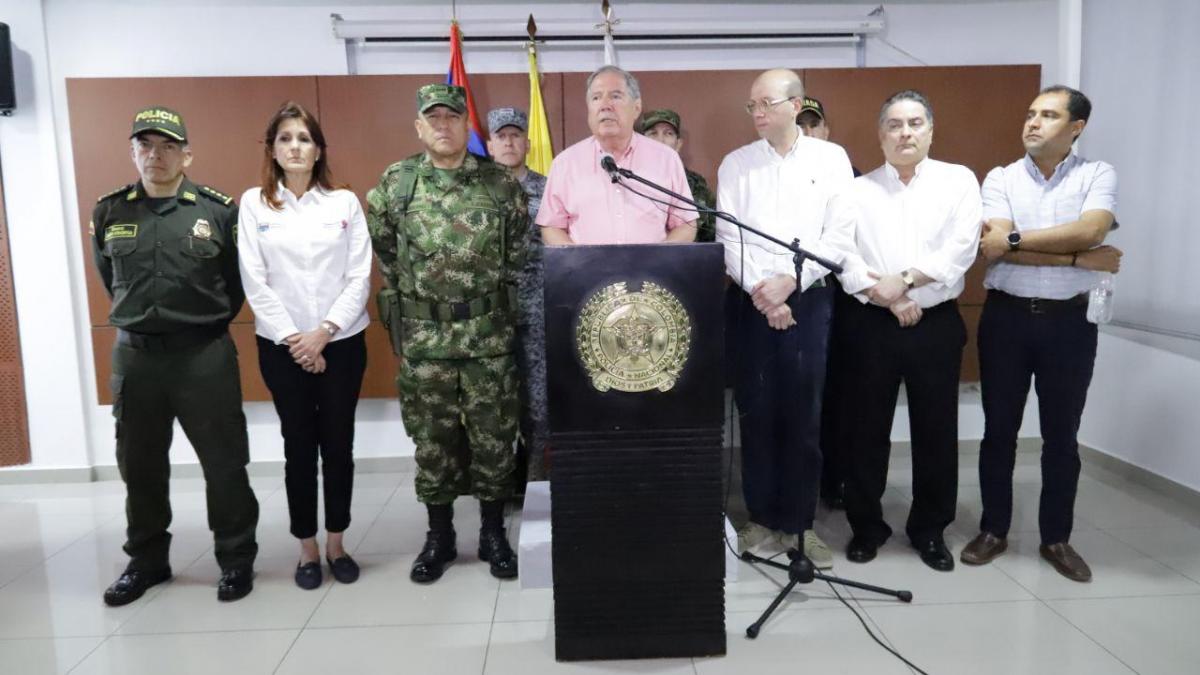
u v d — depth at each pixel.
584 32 3.65
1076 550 2.80
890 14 3.78
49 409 3.75
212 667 2.12
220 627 2.35
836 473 3.27
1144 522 3.05
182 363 2.43
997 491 2.70
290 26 3.63
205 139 3.57
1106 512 3.17
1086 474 3.65
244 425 2.59
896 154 2.55
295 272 2.47
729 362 2.79
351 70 3.68
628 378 1.99
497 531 2.72
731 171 2.61
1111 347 3.67
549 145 3.60
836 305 2.77
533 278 3.14
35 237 3.63
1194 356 3.16
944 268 2.52
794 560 2.35
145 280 2.37
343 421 2.59
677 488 2.03
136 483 2.53
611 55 3.62
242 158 3.59
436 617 2.39
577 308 1.96
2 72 3.40
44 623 2.39
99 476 3.84
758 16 3.73
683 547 2.05
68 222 3.66
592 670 2.07
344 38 3.62
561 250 1.94
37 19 3.49
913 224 2.61
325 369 2.54
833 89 3.68
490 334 2.52
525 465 3.39
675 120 3.29
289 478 2.58
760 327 2.60
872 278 2.56
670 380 1.99
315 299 2.50
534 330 3.15
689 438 2.02
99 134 3.53
